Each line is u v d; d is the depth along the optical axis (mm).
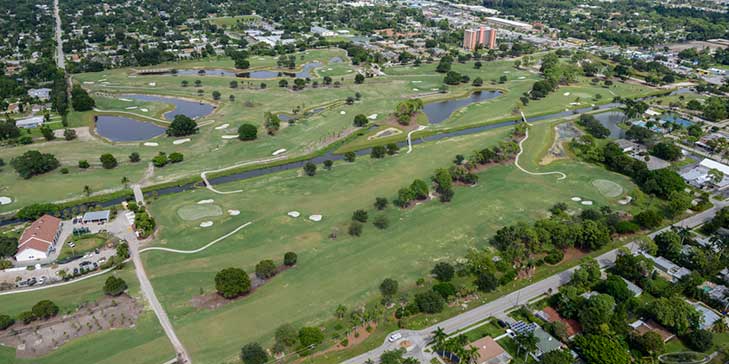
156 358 119688
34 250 157875
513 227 168375
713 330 130125
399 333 127562
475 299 142000
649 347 119312
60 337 125562
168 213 186250
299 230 175875
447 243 169500
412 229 177375
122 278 148875
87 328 128625
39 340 124438
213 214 186125
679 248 158250
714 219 177750
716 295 142625
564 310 133000
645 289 145625
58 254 162125
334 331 129250
